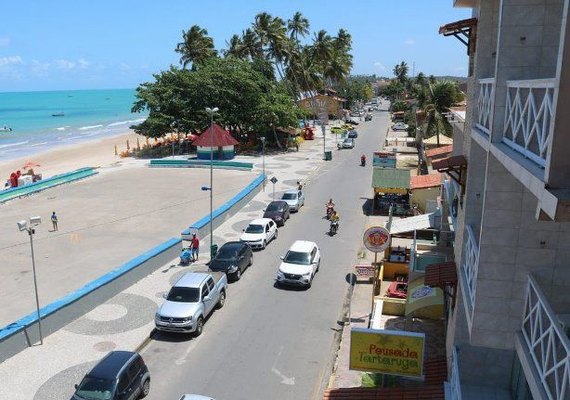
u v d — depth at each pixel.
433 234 25.20
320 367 17.81
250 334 20.17
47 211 40.06
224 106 67.06
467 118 14.34
